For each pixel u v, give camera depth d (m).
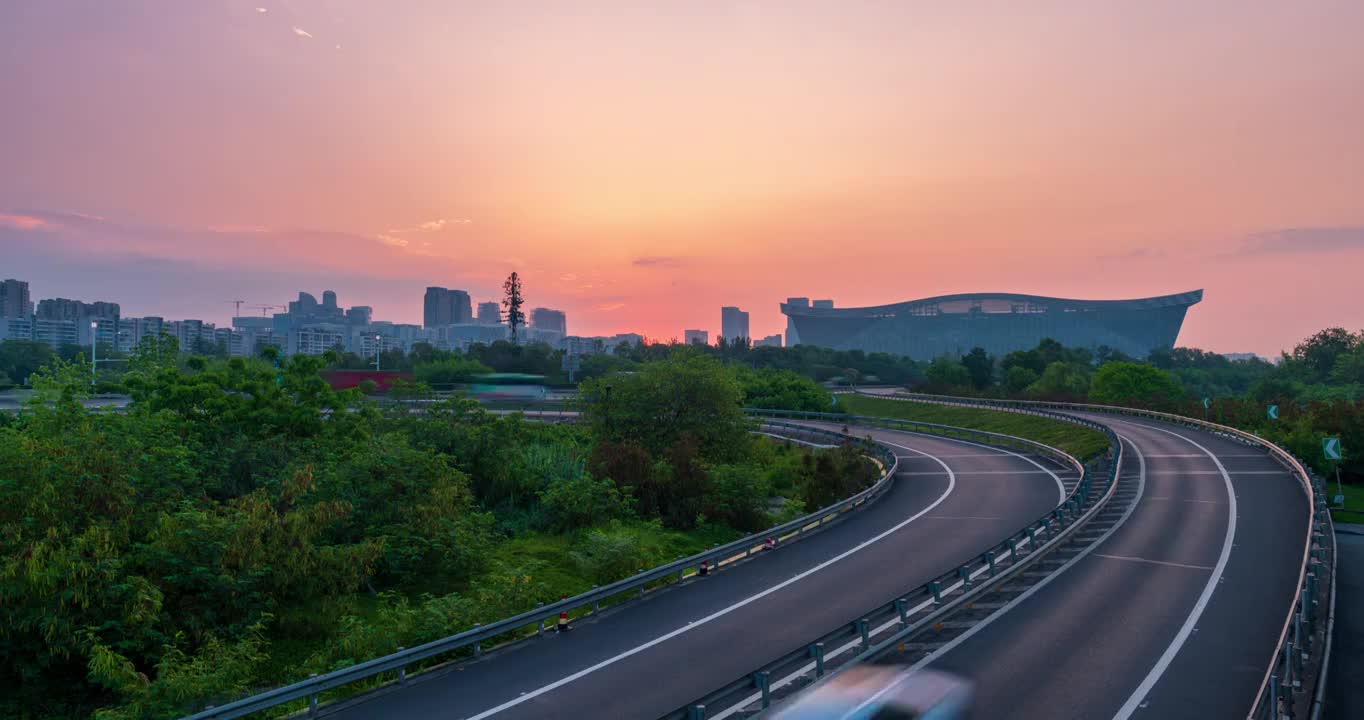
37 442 16.91
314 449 25.66
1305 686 13.37
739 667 14.87
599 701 13.41
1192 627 16.17
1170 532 24.92
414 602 20.03
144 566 16.22
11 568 13.51
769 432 64.50
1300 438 43.72
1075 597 18.39
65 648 13.97
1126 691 12.99
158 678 13.46
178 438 22.20
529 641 16.70
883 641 14.91
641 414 41.22
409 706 13.34
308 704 13.16
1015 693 12.85
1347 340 136.25
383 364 121.69
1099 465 41.09
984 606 17.78
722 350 162.38
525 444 35.34
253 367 28.94
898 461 42.00
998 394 104.56
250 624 16.55
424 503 22.56
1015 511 29.89
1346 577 23.73
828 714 10.72
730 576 21.69
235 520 17.50
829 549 24.50
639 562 22.64
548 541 26.02
